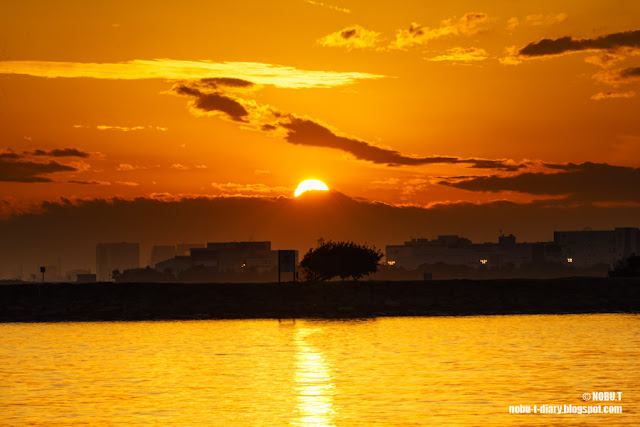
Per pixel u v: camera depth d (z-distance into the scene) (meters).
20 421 50.19
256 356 80.50
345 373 68.44
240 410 53.28
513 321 125.25
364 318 138.12
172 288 164.12
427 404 54.66
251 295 159.88
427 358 77.38
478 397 56.97
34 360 78.88
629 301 157.00
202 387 62.19
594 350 82.25
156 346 91.12
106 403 55.88
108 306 154.12
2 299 157.62
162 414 52.19
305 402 55.84
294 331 109.94
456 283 170.25
